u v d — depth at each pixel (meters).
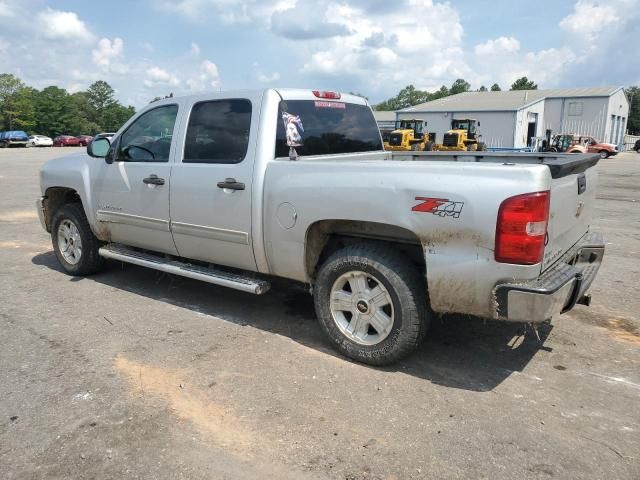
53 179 6.07
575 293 3.57
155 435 3.07
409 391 3.54
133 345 4.26
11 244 7.90
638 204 12.32
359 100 5.39
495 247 3.23
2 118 88.81
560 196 3.50
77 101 115.81
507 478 2.70
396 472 2.75
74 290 5.65
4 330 4.57
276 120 4.30
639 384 3.65
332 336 4.05
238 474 2.75
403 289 3.63
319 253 4.19
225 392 3.53
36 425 3.17
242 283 4.45
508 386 3.62
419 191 3.44
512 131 42.50
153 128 5.08
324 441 3.01
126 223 5.33
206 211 4.55
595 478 2.71
